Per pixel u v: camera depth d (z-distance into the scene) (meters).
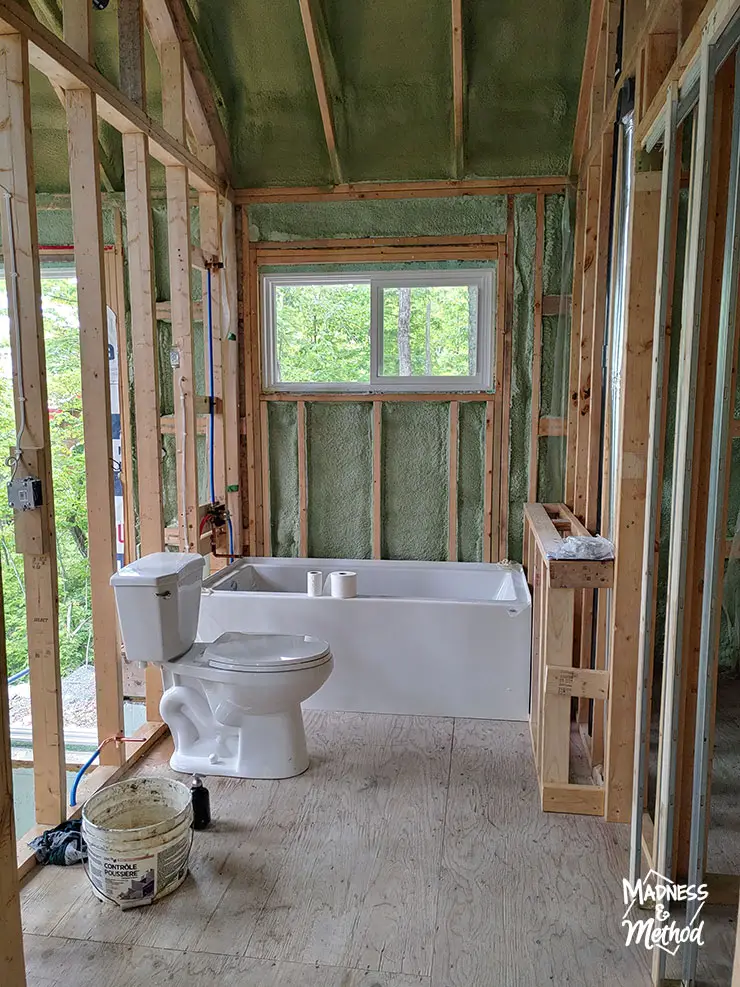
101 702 2.88
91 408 2.71
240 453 4.46
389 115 3.95
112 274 4.28
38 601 2.41
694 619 2.19
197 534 3.79
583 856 2.37
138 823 2.42
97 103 2.71
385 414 4.37
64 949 1.96
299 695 2.82
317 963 1.91
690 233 1.79
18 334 2.31
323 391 4.39
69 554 5.11
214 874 2.28
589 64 3.51
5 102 2.23
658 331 2.08
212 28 3.71
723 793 2.80
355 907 2.12
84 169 2.60
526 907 2.12
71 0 2.61
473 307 4.26
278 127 4.06
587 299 3.46
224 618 3.58
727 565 3.84
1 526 4.91
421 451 4.37
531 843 2.44
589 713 3.28
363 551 4.49
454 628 3.41
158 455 3.17
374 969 1.89
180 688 2.95
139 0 3.03
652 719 3.41
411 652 3.44
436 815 2.61
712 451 1.71
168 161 3.49
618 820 2.55
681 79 1.93
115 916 2.09
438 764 2.99
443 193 4.11
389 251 4.20
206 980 1.85
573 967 1.90
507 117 3.90
